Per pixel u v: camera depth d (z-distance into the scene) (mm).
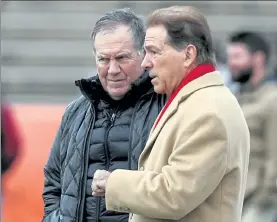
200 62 8508
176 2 30531
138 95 9469
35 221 17781
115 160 9422
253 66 14438
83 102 9922
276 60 23656
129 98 9477
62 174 9797
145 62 8586
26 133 18078
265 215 13727
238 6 30844
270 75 16984
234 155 8281
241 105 14109
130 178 8375
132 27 9328
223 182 8328
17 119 18156
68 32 30656
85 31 30719
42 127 18094
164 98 9445
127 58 9305
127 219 9344
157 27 8477
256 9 30859
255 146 13828
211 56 8570
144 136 9320
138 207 8281
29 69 30094
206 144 8109
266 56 14594
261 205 13711
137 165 9273
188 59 8469
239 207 8508
